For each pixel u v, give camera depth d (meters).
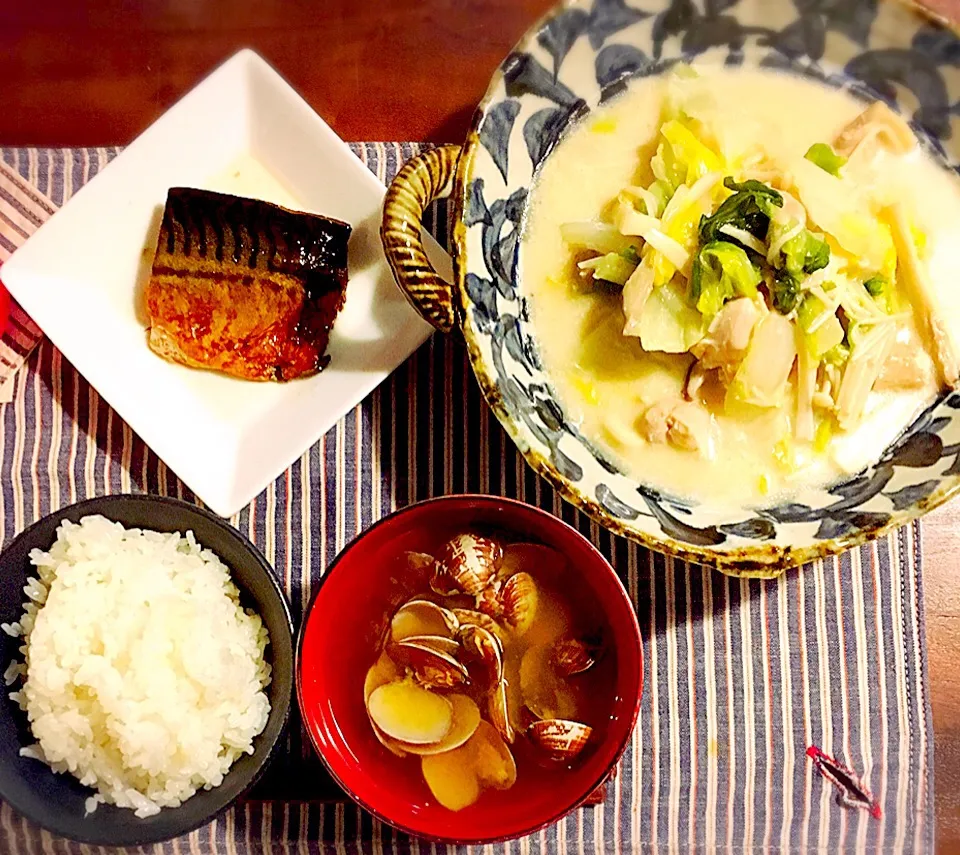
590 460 0.34
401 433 0.38
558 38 0.33
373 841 0.36
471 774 0.34
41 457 0.38
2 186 0.39
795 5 0.34
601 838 0.37
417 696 0.34
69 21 0.40
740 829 0.37
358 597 0.35
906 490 0.32
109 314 0.38
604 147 0.35
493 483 0.37
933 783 0.37
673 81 0.35
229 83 0.38
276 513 0.38
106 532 0.35
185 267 0.37
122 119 0.40
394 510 0.38
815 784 0.37
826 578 0.37
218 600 0.35
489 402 0.31
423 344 0.38
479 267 0.33
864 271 0.34
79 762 0.34
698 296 0.33
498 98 0.33
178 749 0.34
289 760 0.37
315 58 0.40
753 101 0.36
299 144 0.38
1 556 0.34
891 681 0.37
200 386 0.38
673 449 0.34
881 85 0.35
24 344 0.38
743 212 0.33
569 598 0.34
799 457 0.34
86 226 0.38
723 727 0.37
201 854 0.37
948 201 0.35
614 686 0.34
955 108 0.34
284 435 0.37
